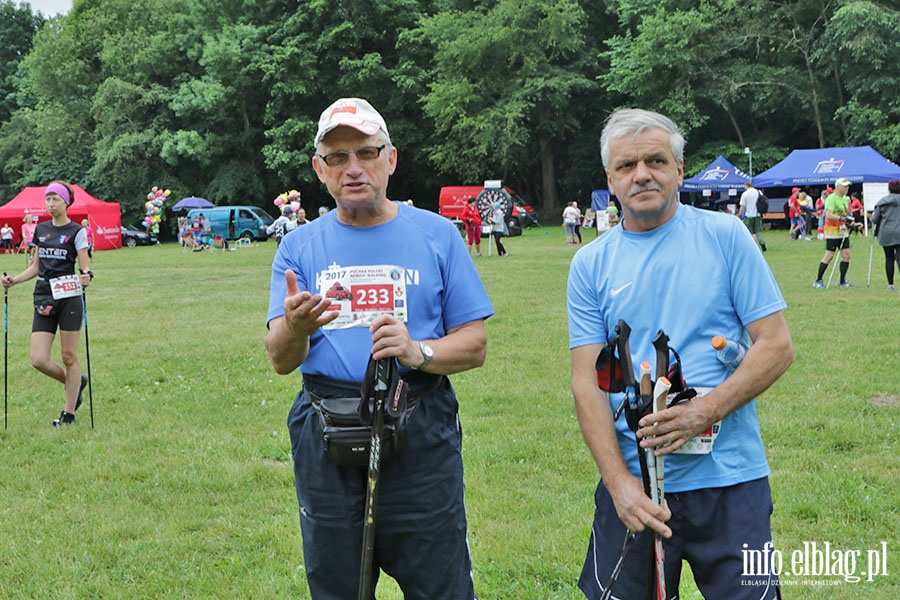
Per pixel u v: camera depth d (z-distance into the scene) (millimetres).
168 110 45094
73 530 4543
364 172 2697
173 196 44719
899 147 33250
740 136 38719
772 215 34031
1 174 50969
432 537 2713
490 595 3701
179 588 3873
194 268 23984
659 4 37938
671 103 36750
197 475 5395
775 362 2451
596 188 46188
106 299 15781
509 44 39812
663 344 2387
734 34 36562
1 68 59469
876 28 33062
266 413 7016
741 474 2504
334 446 2586
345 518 2689
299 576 3955
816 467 5082
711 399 2402
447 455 2750
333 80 43938
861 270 16078
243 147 46000
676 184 2572
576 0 42062
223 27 44906
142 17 48656
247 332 11375
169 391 7906
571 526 4367
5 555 4258
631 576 2588
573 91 41844
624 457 2627
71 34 49781
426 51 43031
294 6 45156
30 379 8578
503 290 14500
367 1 42375
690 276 2525
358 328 2715
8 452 6027
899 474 4887
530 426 6199
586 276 2682
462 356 2703
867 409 6250
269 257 28312
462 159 41094
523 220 38562
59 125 46219
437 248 2809
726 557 2469
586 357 2664
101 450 6016
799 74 36125
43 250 6617
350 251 2766
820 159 30188
